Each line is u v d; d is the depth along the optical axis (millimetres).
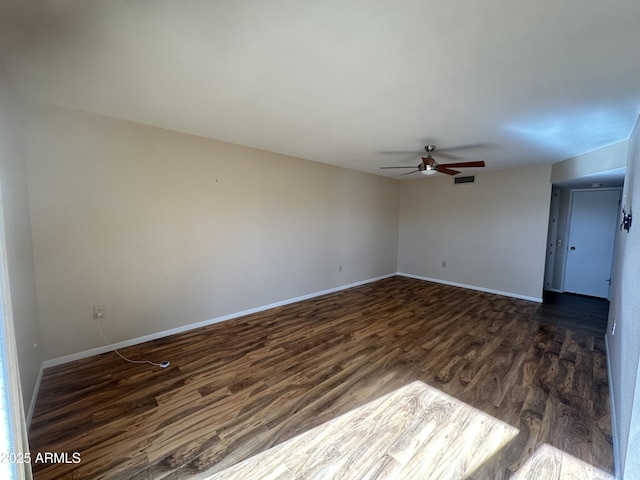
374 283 6012
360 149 3818
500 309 4391
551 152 3758
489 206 5320
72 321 2686
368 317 4004
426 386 2395
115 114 2678
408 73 1797
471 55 1581
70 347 2693
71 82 2012
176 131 3180
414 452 1727
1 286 945
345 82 1936
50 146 2475
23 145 2309
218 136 3348
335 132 3064
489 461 1666
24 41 1515
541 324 3797
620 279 2672
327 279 5195
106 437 1819
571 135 2963
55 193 2525
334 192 5129
